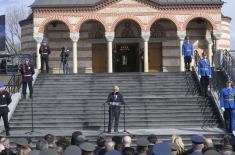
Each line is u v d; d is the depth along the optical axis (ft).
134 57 159.43
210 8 147.95
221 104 79.36
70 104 97.91
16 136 77.41
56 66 156.15
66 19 149.07
